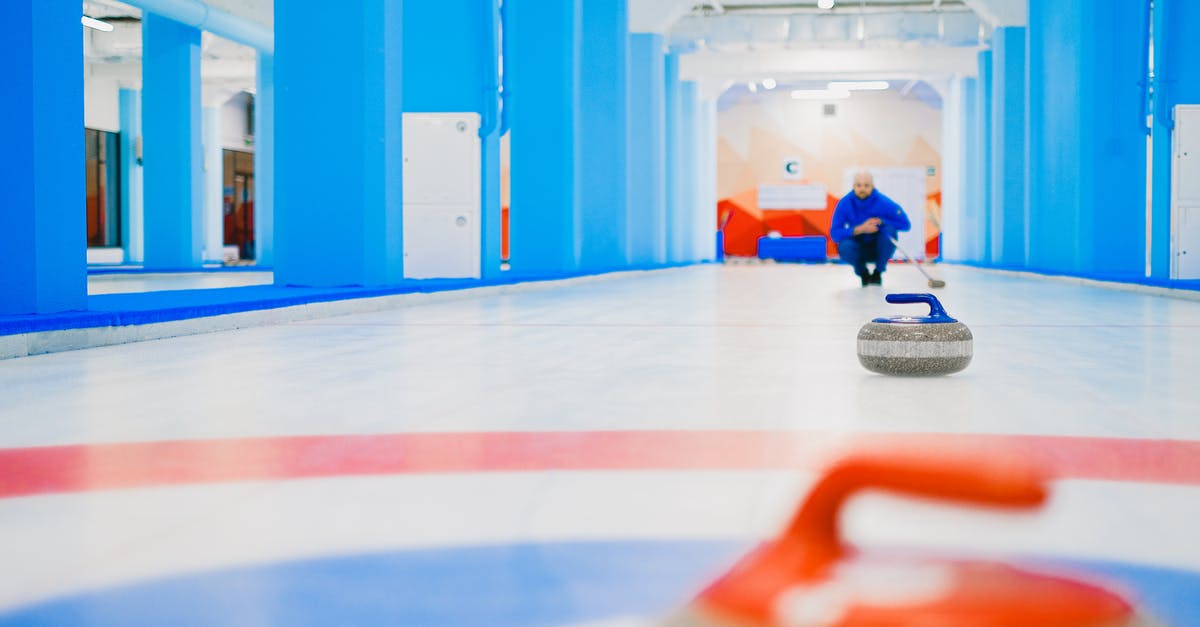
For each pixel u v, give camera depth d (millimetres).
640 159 20641
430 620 1226
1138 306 8547
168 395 3498
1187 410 3104
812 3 22828
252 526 1739
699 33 22938
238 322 6543
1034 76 15672
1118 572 1436
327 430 2766
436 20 11180
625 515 1790
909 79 27656
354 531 1695
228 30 18703
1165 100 10781
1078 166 13242
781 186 34594
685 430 2734
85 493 2012
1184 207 10445
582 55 17484
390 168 9250
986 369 4211
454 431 2732
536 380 3879
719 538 1622
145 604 1312
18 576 1451
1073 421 2893
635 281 14945
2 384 3812
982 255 22422
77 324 5172
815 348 5125
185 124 18750
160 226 18875
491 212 12500
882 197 12570
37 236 5277
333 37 8812
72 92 5484
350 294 7941
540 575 1421
